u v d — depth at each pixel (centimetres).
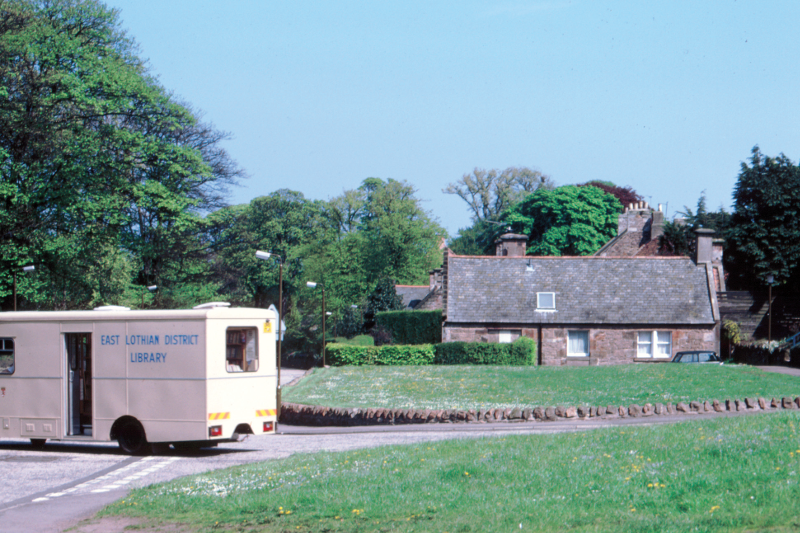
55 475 1650
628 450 1309
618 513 924
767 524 815
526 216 8912
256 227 9719
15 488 1501
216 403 1872
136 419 1914
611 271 4831
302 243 9888
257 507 1132
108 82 4350
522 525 907
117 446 2159
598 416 2309
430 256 8956
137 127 5150
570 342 4606
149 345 1912
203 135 5866
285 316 8794
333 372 4044
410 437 2095
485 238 10188
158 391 1895
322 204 10344
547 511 959
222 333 1897
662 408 2300
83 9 4488
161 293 5781
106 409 1942
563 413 2334
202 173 5453
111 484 1522
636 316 4559
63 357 2009
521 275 4850
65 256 4319
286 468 1469
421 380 3419
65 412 2003
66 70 4272
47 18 4366
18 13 4153
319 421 2747
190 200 5303
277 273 9512
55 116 4247
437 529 927
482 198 10962
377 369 4081
